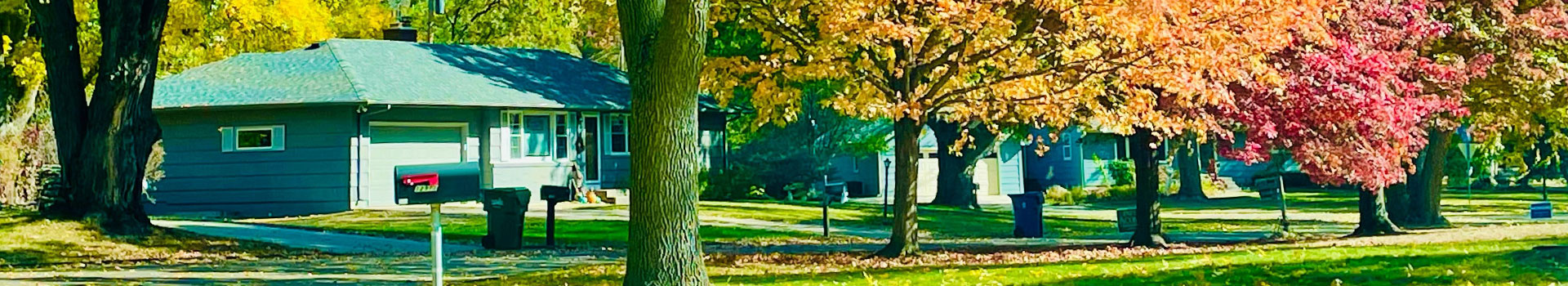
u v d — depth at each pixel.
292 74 32.22
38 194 28.09
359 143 31.05
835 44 17.34
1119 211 25.89
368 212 29.17
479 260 18.66
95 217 20.52
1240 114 18.88
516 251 20.86
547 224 21.83
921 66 17.81
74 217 20.58
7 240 19.05
